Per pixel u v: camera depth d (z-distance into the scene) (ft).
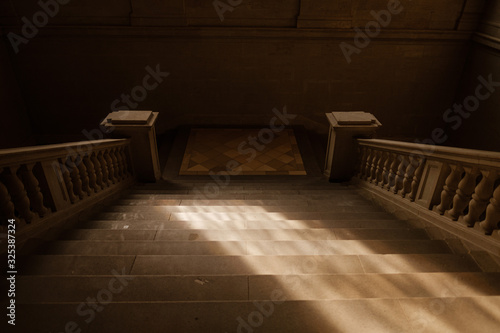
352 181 20.66
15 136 28.60
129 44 27.78
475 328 5.90
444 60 28.96
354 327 5.90
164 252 9.35
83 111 30.32
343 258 8.57
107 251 9.35
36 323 5.87
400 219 13.06
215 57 28.53
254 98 30.32
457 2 26.63
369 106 30.76
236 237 10.78
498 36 24.88
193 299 6.85
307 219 13.51
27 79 28.71
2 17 25.90
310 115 31.12
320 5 26.40
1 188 8.90
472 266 8.56
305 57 28.66
